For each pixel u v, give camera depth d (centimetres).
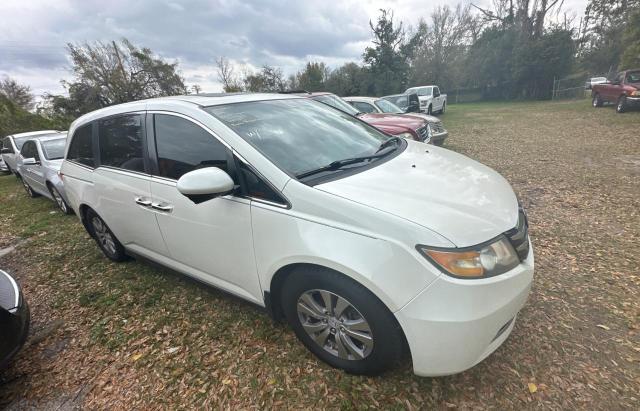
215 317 283
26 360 263
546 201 489
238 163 222
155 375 234
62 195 588
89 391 228
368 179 212
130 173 291
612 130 1045
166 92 3572
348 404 200
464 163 265
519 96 3206
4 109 1817
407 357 226
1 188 1052
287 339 252
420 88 2011
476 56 3362
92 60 3241
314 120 292
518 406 192
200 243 253
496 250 177
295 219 197
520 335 239
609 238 366
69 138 374
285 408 202
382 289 174
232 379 224
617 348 224
